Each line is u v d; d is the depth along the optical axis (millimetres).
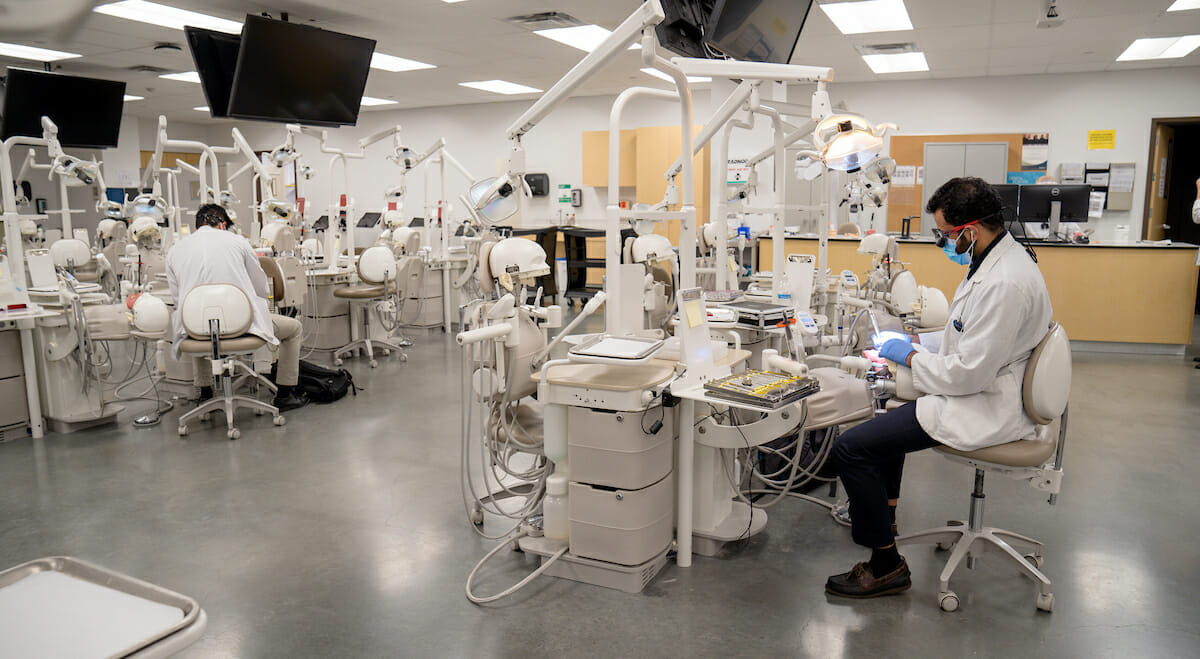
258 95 5559
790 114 3414
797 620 2225
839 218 9258
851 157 2861
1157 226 8797
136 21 6297
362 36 6945
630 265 2645
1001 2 5652
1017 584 2445
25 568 988
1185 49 7273
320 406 4727
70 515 3018
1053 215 6766
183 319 3926
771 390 2225
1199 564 2582
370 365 5852
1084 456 3752
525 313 2562
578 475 2387
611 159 2543
